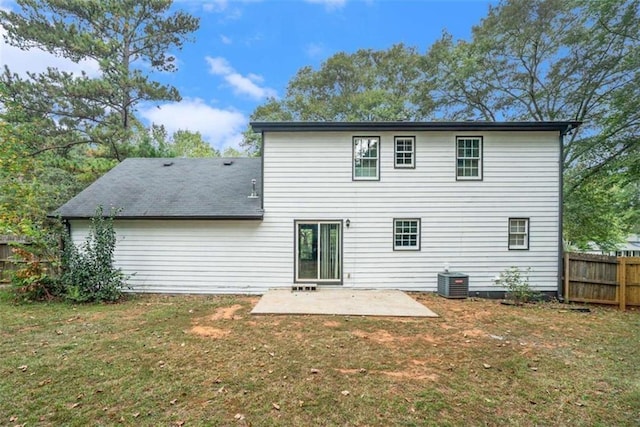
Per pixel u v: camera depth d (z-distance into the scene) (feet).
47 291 29.40
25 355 16.78
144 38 64.18
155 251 34.01
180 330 21.01
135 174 41.68
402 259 34.06
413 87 76.23
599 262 31.19
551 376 15.05
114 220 33.45
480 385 14.07
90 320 23.25
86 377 14.40
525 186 33.91
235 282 34.04
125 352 17.26
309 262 34.30
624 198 45.16
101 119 59.88
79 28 58.34
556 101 51.96
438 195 34.06
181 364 15.80
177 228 34.01
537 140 33.91
